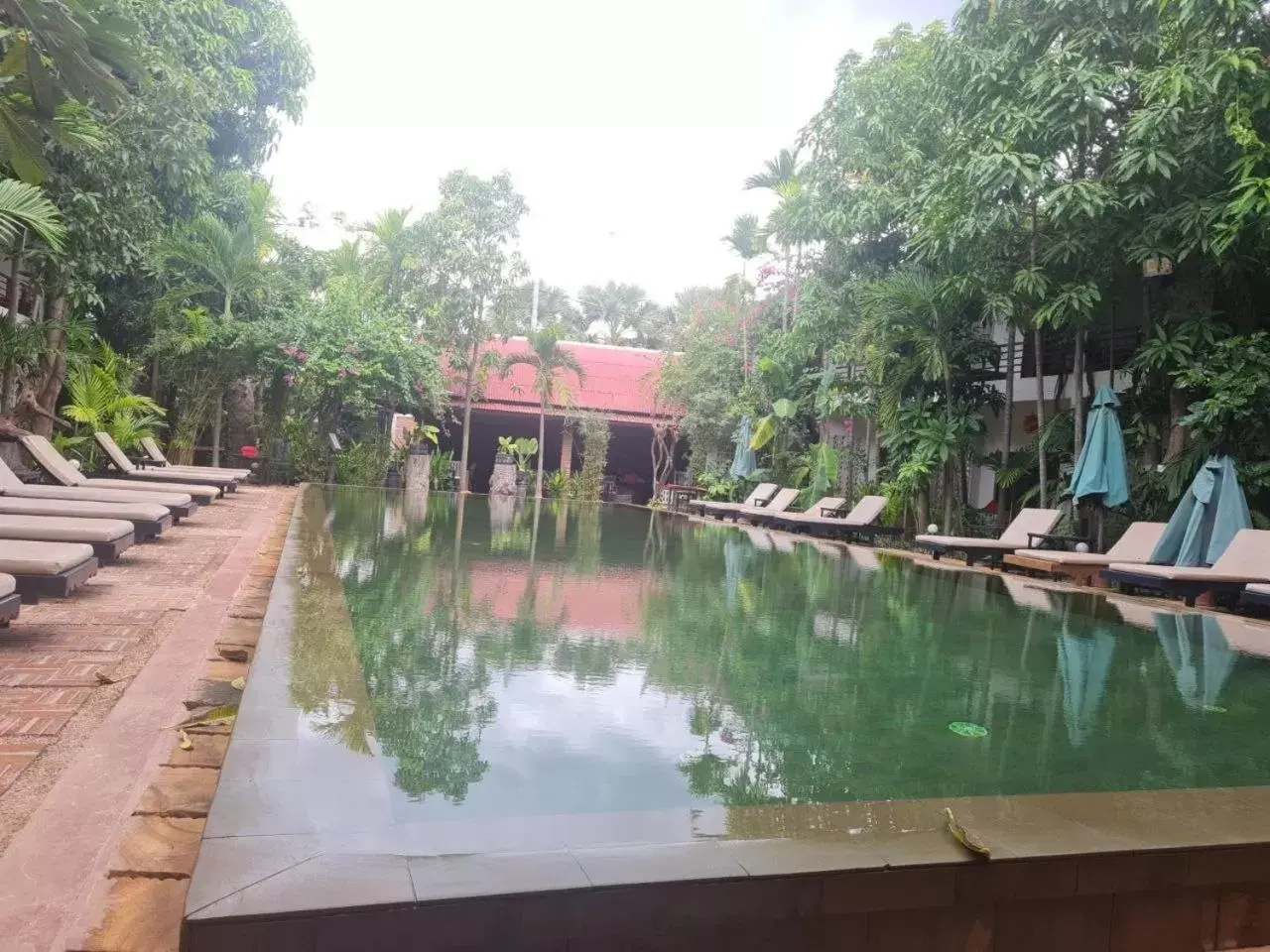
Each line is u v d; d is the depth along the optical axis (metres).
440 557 6.96
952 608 6.07
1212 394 8.16
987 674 3.96
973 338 12.38
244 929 1.38
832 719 3.08
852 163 12.94
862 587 6.95
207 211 14.49
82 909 1.58
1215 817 2.12
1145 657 4.57
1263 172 7.54
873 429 15.14
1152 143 7.82
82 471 11.32
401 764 2.27
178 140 9.80
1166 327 9.36
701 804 2.10
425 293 19.66
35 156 3.30
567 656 3.75
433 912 1.47
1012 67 9.02
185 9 10.61
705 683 3.48
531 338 20.03
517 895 1.52
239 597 4.59
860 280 13.62
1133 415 10.27
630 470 25.14
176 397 15.87
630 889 1.58
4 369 10.31
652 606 5.36
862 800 2.24
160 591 4.68
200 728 2.54
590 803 2.07
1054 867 1.83
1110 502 8.91
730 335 19.52
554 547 8.56
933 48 9.66
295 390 16.09
